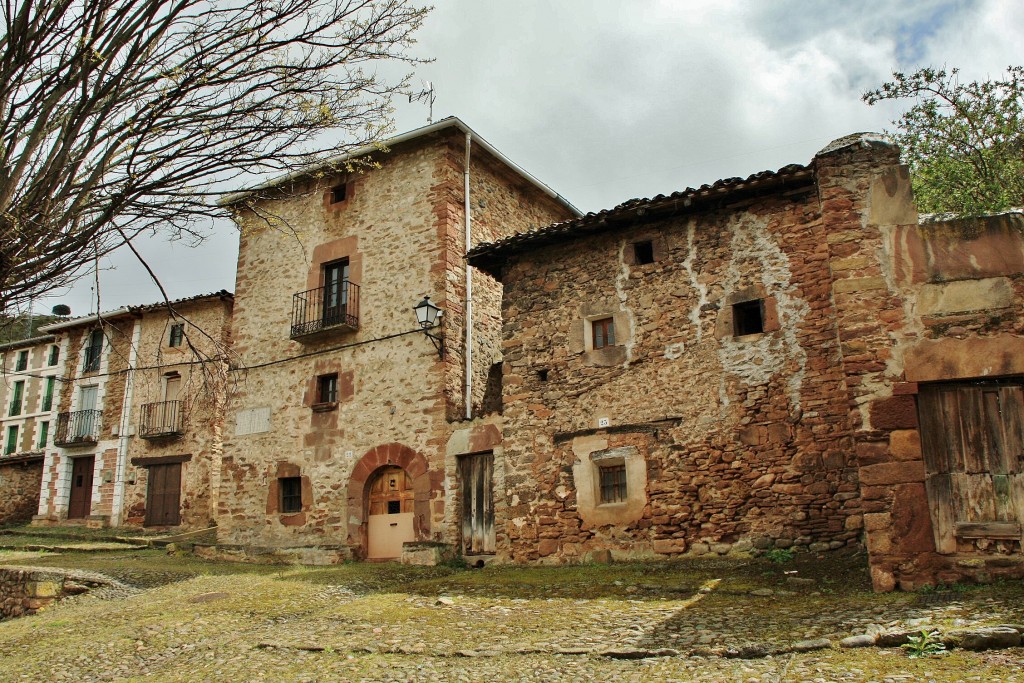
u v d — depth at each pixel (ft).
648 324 32.19
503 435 34.71
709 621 19.07
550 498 32.78
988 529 20.18
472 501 36.60
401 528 39.47
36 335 74.64
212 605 26.96
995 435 20.83
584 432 32.50
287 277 46.85
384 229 43.83
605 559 30.66
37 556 45.06
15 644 24.13
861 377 21.98
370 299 43.11
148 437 61.31
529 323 35.22
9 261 14.20
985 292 21.53
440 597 25.48
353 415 41.83
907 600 19.06
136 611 27.09
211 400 59.72
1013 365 20.77
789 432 28.45
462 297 41.68
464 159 44.09
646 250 33.58
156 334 64.80
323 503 41.60
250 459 44.98
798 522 27.53
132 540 52.37
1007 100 36.19
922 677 13.28
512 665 16.78
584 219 33.24
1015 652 14.20
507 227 47.19
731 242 31.27
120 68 14.70
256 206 18.90
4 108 13.74
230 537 44.29
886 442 21.30
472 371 41.01
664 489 30.19
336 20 15.81
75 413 67.26
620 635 18.47
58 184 14.60
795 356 28.96
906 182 22.97
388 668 17.31
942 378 21.20
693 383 30.66
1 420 77.41
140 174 15.23
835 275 22.95
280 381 45.24
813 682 13.53
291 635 21.53
